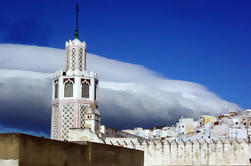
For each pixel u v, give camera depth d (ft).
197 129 478.18
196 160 271.49
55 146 87.61
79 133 262.26
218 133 386.32
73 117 285.43
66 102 288.10
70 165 93.66
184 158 271.49
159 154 271.49
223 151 272.10
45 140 83.97
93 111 269.64
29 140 78.43
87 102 289.74
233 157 271.28
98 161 107.96
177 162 270.87
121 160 126.41
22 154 75.92
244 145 272.51
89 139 260.01
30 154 78.43
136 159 142.72
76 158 96.78
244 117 462.19
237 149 272.31
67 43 301.63
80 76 289.94
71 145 94.73
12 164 74.79
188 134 444.96
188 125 506.07
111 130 286.05
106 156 113.91
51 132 294.05
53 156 86.58
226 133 380.58
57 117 289.94
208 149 272.92
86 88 291.79
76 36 304.09
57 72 295.07
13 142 75.36
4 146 75.56
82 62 299.99
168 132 548.72
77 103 286.46
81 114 286.87
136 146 271.69
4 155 75.31
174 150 272.51
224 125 386.32
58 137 286.66
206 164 271.08
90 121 267.59
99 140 258.57
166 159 270.87
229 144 272.92
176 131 527.81
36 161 80.33
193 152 272.51
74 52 299.38
